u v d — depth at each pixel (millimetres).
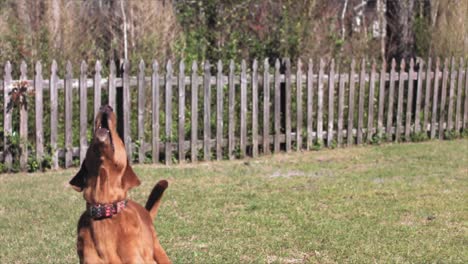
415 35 17688
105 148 4422
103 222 4602
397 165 12039
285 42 15492
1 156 11219
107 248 4613
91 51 14305
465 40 16656
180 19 16500
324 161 12516
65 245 7215
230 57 15508
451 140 15289
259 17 16328
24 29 13391
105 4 16328
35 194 9555
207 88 12523
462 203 9125
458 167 11883
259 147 13367
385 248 7137
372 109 14469
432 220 8297
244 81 12875
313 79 13672
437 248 7164
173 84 12250
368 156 13016
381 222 8172
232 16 16234
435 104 15234
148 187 10117
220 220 8203
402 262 6719
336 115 14375
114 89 11820
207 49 15938
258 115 13461
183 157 12477
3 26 12844
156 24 14711
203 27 16141
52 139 11469
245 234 7645
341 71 15891
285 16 15703
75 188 4758
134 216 4734
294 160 12672
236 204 9047
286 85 13391
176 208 8781
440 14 17078
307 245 7223
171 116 12297
